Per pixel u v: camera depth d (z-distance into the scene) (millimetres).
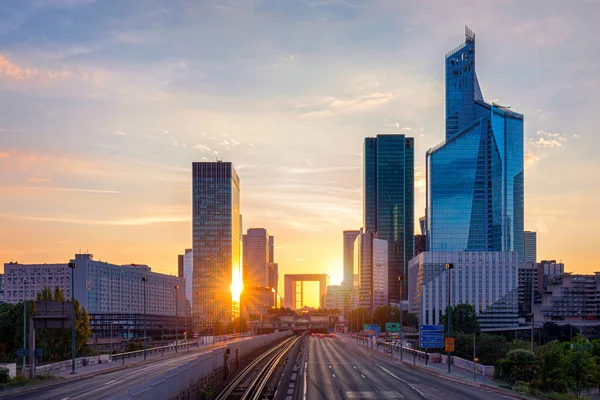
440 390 66000
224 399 57812
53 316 80562
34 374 73438
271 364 104688
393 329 197250
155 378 40281
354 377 79438
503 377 74562
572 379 71125
